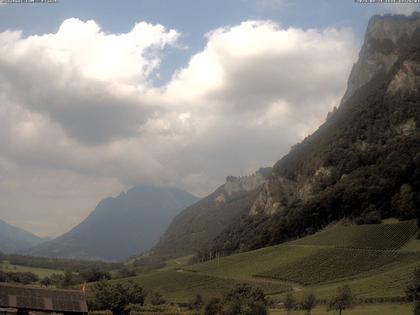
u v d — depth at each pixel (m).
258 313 147.88
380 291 169.25
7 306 99.12
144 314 173.12
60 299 105.62
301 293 192.25
